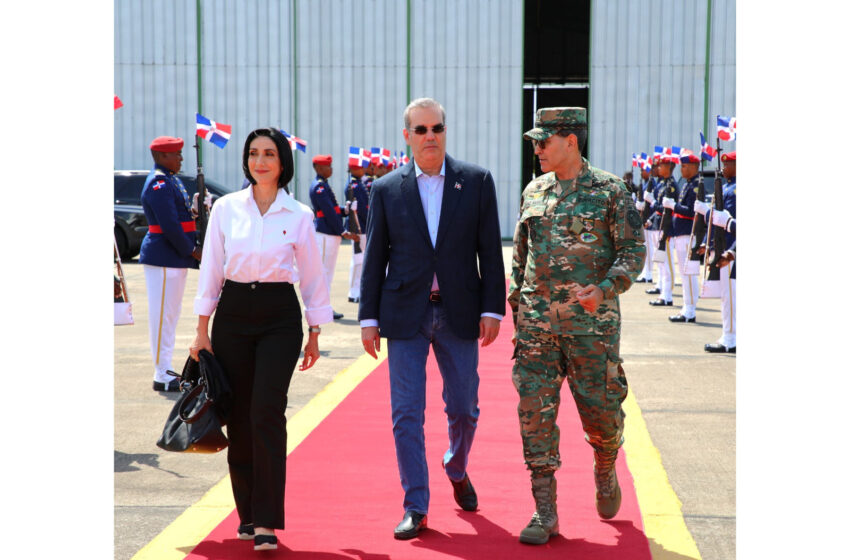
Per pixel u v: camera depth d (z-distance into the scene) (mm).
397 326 3877
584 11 30531
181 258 6703
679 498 4270
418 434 3832
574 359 3742
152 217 6672
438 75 24469
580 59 30938
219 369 3686
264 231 3691
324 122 24609
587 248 3705
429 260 3873
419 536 3766
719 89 23812
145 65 24297
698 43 23766
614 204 3688
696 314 11281
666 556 3557
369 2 24328
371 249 3965
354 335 9406
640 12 23844
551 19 30766
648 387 6824
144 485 4520
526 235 3912
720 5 23656
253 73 24453
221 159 24516
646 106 24000
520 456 4922
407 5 24328
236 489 3803
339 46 24438
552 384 3770
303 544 3674
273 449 3590
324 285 3881
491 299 3926
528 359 3787
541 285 3754
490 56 24312
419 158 3877
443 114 3898
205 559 3531
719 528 3877
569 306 3707
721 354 8328
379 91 24531
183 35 24281
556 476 4586
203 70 24391
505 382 6840
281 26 24375
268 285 3709
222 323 3738
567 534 3801
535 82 30938
